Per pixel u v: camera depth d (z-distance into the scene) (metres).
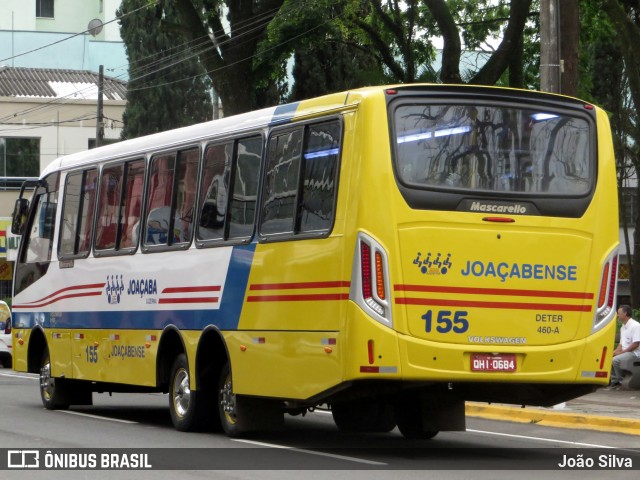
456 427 15.88
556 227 14.50
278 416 16.55
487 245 14.12
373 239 13.72
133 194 19.17
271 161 15.69
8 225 58.81
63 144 61.88
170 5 40.97
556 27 22.97
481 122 14.37
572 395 15.05
